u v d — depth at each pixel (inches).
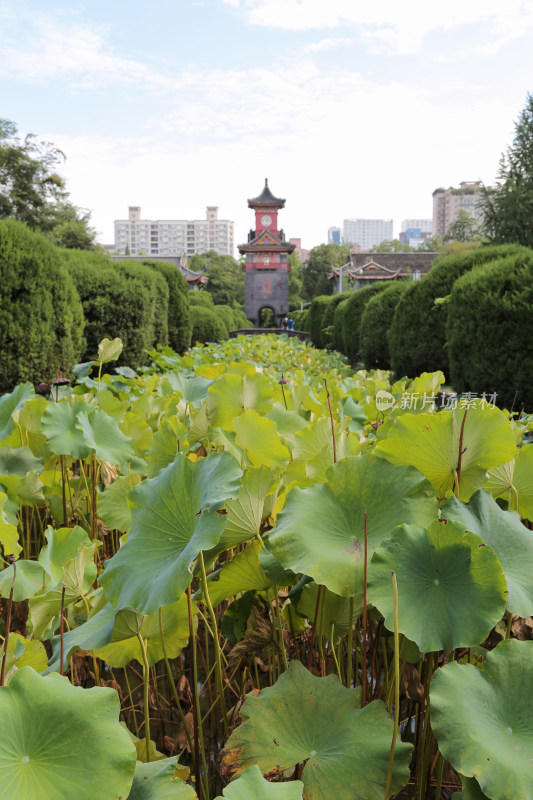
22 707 26.2
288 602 49.0
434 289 326.6
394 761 29.7
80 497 83.1
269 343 413.4
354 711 33.5
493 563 31.8
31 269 174.6
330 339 789.9
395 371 366.3
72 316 199.3
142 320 281.3
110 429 75.6
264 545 42.3
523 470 46.9
